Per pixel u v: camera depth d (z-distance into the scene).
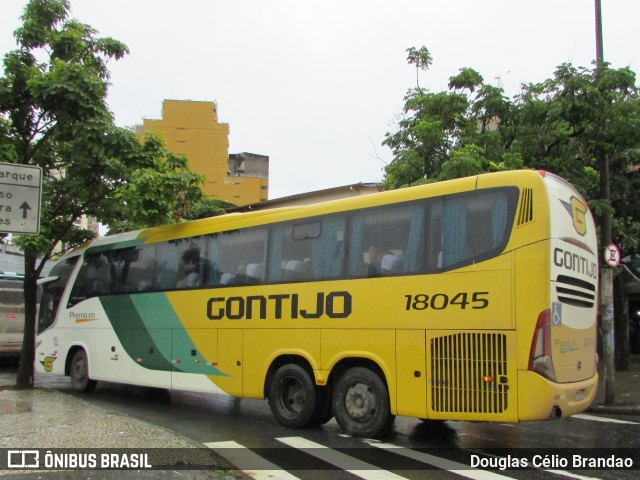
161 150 11.52
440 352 6.86
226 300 9.43
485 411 6.46
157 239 10.98
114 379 11.36
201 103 68.12
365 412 7.60
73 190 11.95
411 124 14.24
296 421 8.31
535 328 6.24
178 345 10.12
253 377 8.88
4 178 6.33
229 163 76.31
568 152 12.50
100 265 12.25
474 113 13.59
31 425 7.77
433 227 7.21
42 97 10.62
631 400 11.16
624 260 17.67
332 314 7.98
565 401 6.32
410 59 14.95
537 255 6.36
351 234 8.02
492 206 6.77
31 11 11.52
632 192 14.37
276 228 8.99
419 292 7.16
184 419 9.36
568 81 11.77
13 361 20.14
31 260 12.57
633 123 11.44
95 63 12.12
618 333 16.14
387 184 13.43
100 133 10.77
